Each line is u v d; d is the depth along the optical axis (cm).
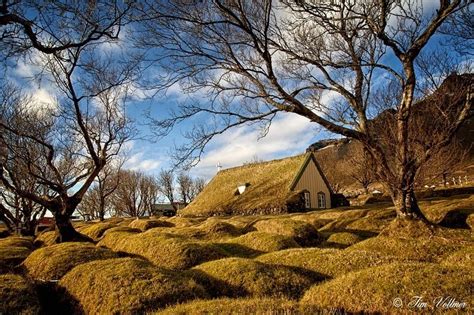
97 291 629
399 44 1030
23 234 2439
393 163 1110
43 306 655
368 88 1135
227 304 513
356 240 1175
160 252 1012
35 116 1912
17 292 629
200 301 551
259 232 1197
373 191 4766
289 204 2917
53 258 870
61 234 1541
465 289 474
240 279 682
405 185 1012
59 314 651
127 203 6172
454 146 1142
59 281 728
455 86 1064
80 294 650
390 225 1035
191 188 7944
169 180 7238
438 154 1019
